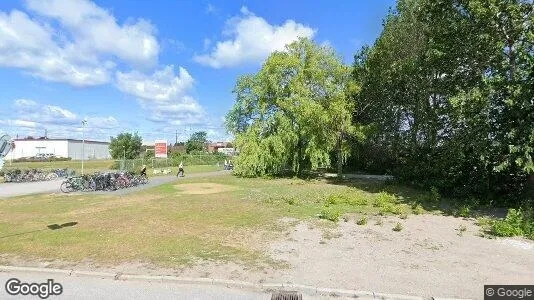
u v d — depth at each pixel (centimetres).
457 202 1617
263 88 3070
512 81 1368
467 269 776
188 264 797
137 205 1611
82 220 1276
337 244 965
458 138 1745
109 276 733
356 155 3231
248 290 676
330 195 1708
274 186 2375
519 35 1511
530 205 1336
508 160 1345
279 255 866
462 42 1702
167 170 4166
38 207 1620
